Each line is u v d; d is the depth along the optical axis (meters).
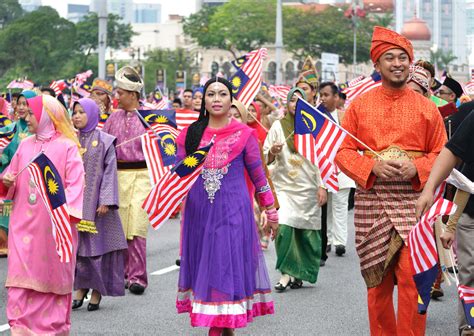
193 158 8.04
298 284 12.02
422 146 8.12
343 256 14.88
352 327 9.69
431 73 11.62
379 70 8.21
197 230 8.15
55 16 83.88
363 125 8.18
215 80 8.27
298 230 11.87
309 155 9.18
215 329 7.97
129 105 11.99
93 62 94.44
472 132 7.33
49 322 8.29
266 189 8.38
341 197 14.96
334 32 107.12
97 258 10.48
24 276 8.23
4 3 97.12
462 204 7.89
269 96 18.16
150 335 9.29
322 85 13.90
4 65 82.69
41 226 8.25
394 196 8.03
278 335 9.32
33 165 8.05
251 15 109.38
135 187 11.75
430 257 7.28
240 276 7.98
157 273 12.95
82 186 8.35
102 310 10.53
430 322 10.05
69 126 8.48
